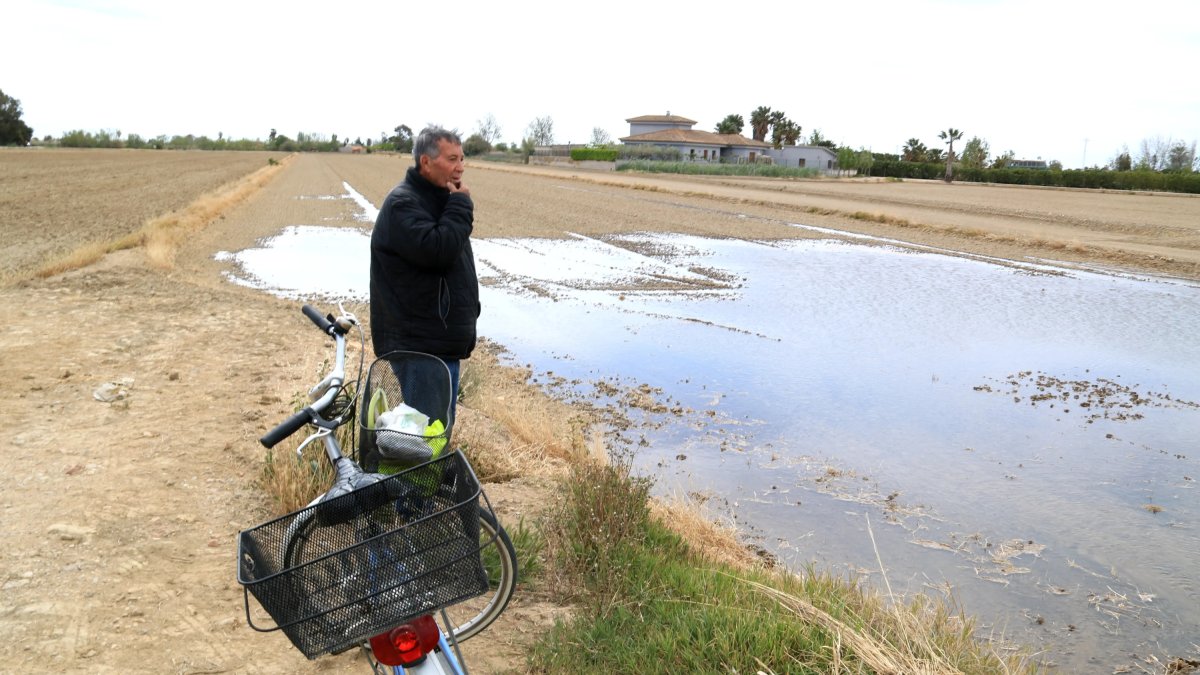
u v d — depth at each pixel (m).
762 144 119.75
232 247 22.38
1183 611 5.56
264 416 7.32
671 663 3.89
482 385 9.17
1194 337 13.87
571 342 12.57
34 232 24.05
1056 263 22.83
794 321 14.54
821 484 7.51
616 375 10.80
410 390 3.62
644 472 7.61
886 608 4.86
